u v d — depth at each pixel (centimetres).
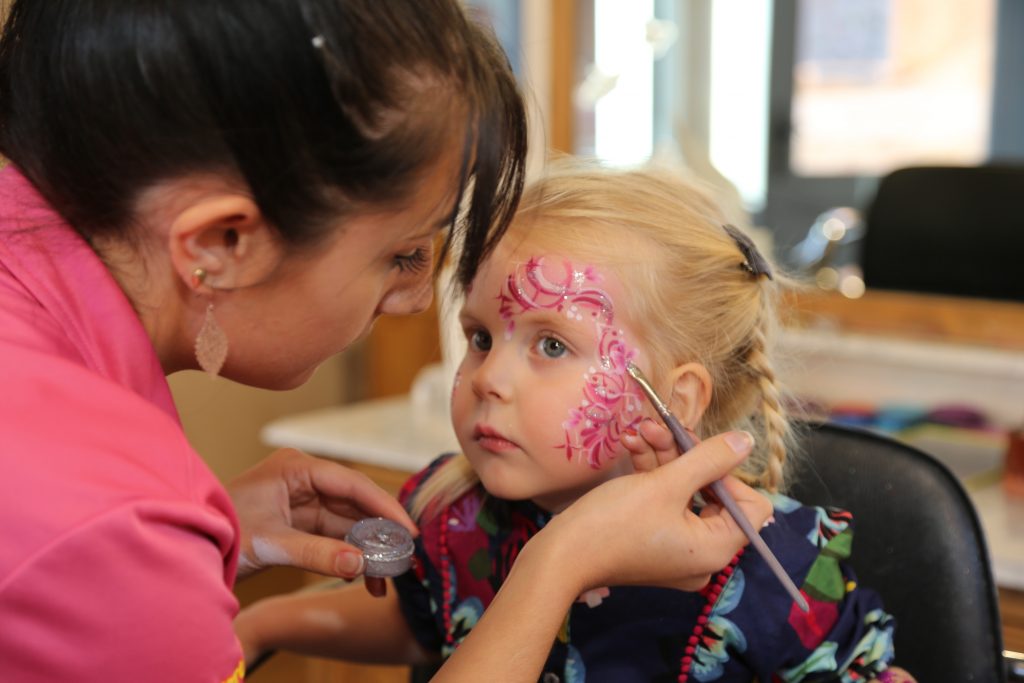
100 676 54
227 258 61
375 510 87
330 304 65
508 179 68
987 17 178
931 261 181
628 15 196
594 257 84
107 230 62
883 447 97
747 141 194
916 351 171
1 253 62
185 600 56
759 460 96
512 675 68
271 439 156
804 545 86
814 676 84
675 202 90
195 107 56
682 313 87
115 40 57
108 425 57
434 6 62
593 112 201
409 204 62
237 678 60
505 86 66
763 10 190
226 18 56
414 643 103
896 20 184
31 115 61
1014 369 163
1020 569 105
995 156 180
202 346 64
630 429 84
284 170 58
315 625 102
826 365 178
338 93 57
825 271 187
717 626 84
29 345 59
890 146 186
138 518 54
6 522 53
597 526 72
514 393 83
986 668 88
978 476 135
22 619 53
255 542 81
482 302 85
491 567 92
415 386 171
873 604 86
